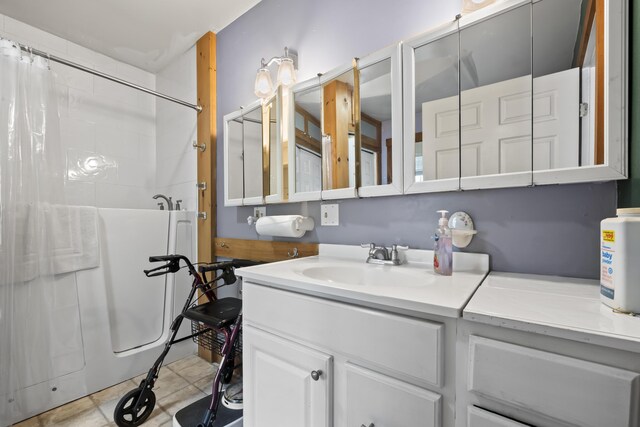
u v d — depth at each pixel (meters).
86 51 2.12
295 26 1.49
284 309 0.84
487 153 0.94
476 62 0.96
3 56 1.31
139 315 1.78
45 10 1.72
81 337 1.49
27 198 1.34
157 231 1.88
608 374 0.42
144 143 2.42
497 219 0.94
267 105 1.57
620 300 0.52
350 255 1.25
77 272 1.50
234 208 1.80
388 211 1.16
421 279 0.88
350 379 0.69
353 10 1.27
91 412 1.38
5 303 1.27
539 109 0.86
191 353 1.95
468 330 0.55
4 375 1.26
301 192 1.41
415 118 1.06
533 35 0.87
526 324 0.48
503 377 0.50
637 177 0.66
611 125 0.72
